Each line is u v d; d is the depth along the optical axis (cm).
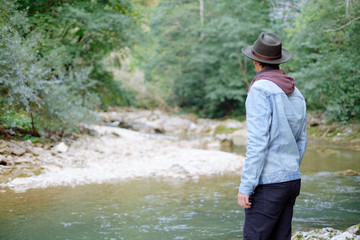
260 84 195
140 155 935
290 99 201
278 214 193
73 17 1107
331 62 1204
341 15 1034
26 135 815
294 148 195
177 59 2798
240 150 1226
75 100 976
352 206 442
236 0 2311
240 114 2603
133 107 2558
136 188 560
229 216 399
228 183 615
